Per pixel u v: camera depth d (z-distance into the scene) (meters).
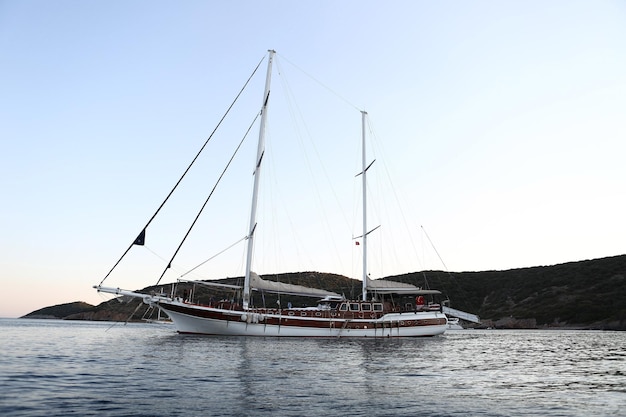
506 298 115.62
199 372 18.72
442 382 18.20
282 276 104.94
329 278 115.75
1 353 25.58
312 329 42.16
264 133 44.81
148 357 23.88
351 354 28.59
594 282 106.12
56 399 12.99
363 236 52.78
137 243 36.75
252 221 41.72
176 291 43.53
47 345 31.66
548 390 16.69
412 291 48.97
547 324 94.94
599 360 29.00
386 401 13.86
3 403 12.30
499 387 17.23
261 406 12.66
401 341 43.78
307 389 15.52
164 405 12.47
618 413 12.76
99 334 47.94
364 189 54.56
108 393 14.00
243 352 27.22
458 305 116.44
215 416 11.39
